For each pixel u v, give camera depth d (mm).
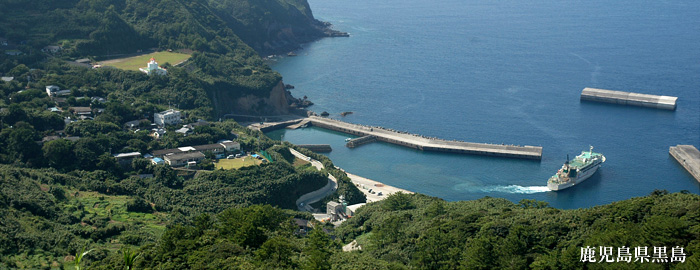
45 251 186875
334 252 176875
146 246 181000
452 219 189750
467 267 157000
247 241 171500
